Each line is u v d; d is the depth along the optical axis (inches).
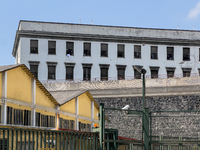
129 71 2133.4
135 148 639.1
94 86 1609.3
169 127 1354.6
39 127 897.5
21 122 846.5
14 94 821.2
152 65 2151.8
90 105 1290.6
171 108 1453.0
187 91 1429.6
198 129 1302.9
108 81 1589.6
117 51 2130.9
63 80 2052.2
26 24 2039.9
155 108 1486.2
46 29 2055.9
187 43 2185.0
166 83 1477.6
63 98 1140.5
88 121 1263.5
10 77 804.6
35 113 910.4
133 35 2153.1
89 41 2101.4
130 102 1537.9
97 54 2103.8
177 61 2176.4
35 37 2037.4
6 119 777.6
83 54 2090.3
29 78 895.1
